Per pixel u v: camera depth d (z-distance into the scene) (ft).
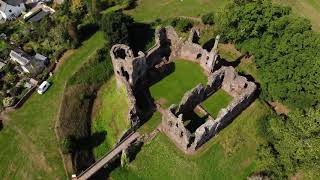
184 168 287.07
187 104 299.99
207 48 359.87
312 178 272.72
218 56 328.08
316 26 384.68
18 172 272.31
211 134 292.81
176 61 348.18
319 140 272.51
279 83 309.42
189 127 300.20
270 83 312.91
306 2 407.03
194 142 281.13
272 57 317.01
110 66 340.80
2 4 381.81
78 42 344.28
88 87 325.21
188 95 293.23
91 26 361.71
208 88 311.47
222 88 327.67
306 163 276.62
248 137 302.86
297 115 288.71
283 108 323.57
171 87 329.52
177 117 282.56
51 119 297.94
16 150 282.77
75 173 271.49
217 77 309.63
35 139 287.28
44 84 314.76
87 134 302.04
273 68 312.29
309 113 284.82
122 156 283.59
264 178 284.00
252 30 332.19
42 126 294.25
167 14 387.55
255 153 298.97
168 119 280.92
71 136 284.41
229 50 358.02
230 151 295.89
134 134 298.97
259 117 310.86
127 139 294.25
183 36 369.71
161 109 314.14
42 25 352.28
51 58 336.29
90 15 371.15
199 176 285.43
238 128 304.30
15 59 329.93
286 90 306.96
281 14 333.83
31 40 350.84
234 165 293.02
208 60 328.70
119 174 285.64
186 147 285.84
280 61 307.78
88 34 356.79
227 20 334.03
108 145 297.33
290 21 320.09
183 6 397.39
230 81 314.76
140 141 295.28
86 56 338.54
